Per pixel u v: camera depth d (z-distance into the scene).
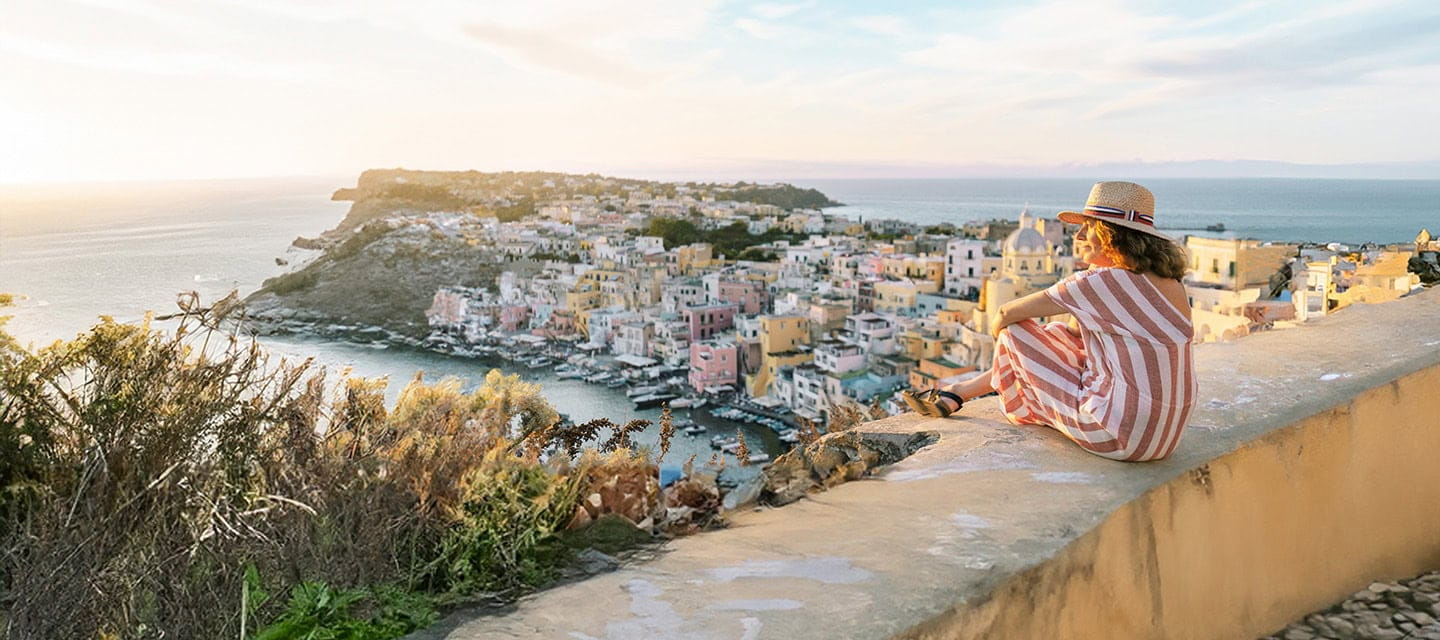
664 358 71.12
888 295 71.62
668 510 2.64
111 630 1.70
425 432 2.32
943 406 3.53
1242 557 2.82
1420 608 2.93
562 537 2.32
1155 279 2.84
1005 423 3.39
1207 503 2.71
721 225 147.12
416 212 148.12
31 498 1.85
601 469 2.57
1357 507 3.14
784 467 3.09
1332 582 3.06
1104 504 2.46
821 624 1.81
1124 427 2.76
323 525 1.96
